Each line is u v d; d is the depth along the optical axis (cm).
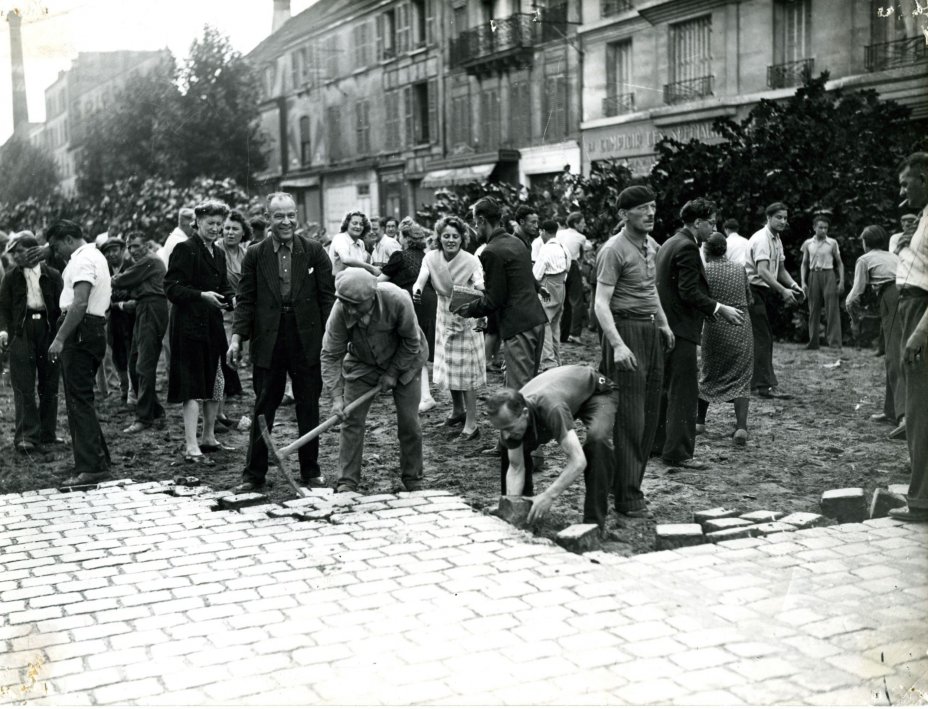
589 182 1653
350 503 594
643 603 418
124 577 475
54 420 834
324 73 1510
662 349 587
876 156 1321
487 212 668
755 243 923
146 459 762
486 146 2105
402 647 379
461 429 825
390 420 880
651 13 2006
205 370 746
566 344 1384
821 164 1365
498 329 679
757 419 841
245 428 865
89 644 391
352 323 610
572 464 512
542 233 1012
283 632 398
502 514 555
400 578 459
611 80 2128
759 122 1454
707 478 651
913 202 522
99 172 1181
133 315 998
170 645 388
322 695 341
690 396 676
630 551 504
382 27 1741
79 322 678
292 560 492
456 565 475
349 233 1044
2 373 969
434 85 1909
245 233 948
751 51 1830
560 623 399
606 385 540
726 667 355
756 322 934
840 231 1307
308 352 646
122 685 353
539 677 350
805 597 422
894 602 412
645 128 2069
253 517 576
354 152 1662
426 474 680
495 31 2056
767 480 643
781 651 368
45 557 511
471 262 794
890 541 498
